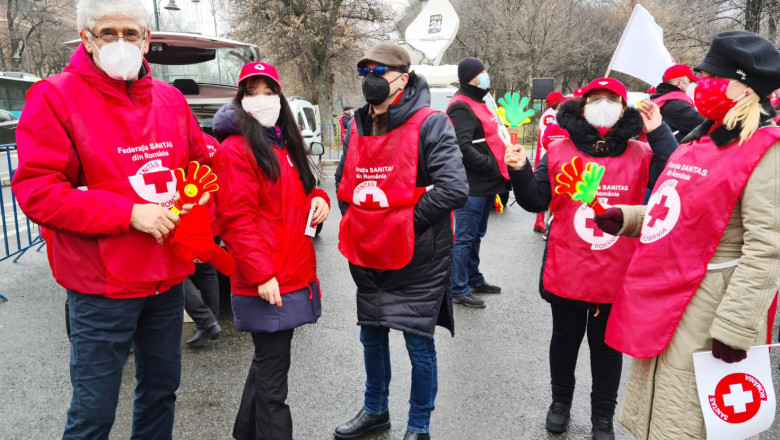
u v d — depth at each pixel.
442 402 3.20
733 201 1.83
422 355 2.58
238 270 2.32
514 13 27.58
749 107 1.80
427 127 2.44
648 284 2.05
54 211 1.78
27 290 5.21
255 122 2.24
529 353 3.86
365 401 2.86
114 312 1.94
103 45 1.82
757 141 1.80
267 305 2.32
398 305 2.57
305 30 22.44
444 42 10.93
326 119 24.38
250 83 2.28
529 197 2.71
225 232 2.25
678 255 1.96
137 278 1.95
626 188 2.58
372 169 2.51
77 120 1.84
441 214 2.44
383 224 2.48
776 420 2.96
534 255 6.52
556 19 26.66
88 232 1.82
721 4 19.88
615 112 2.54
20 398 3.24
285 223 2.32
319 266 6.01
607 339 2.21
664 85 4.33
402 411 3.10
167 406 2.28
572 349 2.82
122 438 2.85
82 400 1.96
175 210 1.99
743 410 1.89
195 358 3.78
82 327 1.95
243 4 23.19
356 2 23.64
